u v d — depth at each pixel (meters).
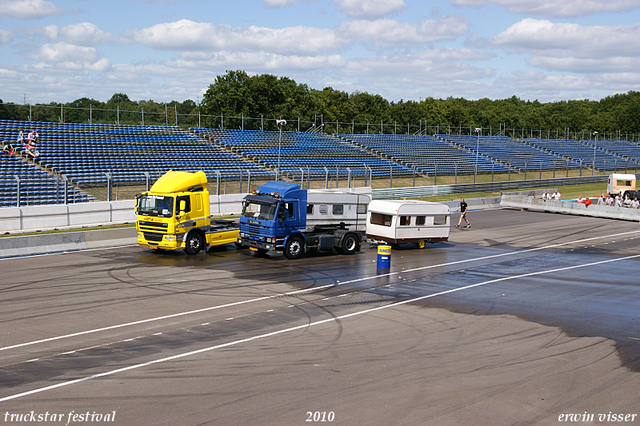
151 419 8.49
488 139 93.06
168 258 23.03
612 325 14.85
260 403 9.19
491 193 57.53
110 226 29.48
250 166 47.41
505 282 20.42
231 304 16.03
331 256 25.02
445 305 16.67
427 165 64.31
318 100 96.75
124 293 16.89
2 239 22.27
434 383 10.29
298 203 23.73
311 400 9.35
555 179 67.50
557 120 150.38
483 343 12.94
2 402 9.02
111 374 10.40
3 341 12.18
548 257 26.36
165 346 12.15
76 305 15.34
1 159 34.94
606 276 22.02
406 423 8.56
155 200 23.09
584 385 10.41
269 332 13.41
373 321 14.63
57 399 9.20
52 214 27.91
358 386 10.04
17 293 16.52
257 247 23.58
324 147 63.00
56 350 11.70
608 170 87.12
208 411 8.84
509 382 10.45
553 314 15.90
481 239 31.83
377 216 27.34
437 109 121.00
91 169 37.28
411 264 23.56
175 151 47.34
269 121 78.75
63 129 44.88
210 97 77.81
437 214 27.88
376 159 62.25
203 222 24.11
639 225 39.62
